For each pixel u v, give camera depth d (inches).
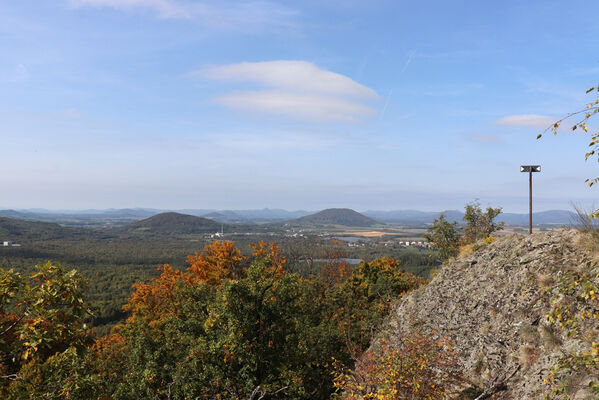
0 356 316.5
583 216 506.6
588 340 321.1
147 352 808.9
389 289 1293.1
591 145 225.8
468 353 477.1
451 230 1323.8
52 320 274.2
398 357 364.5
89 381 294.4
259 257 951.6
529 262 520.4
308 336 904.3
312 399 863.7
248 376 765.3
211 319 757.3
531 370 372.2
